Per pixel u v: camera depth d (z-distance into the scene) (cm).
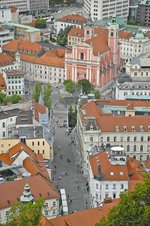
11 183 19150
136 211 14675
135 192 15250
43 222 16088
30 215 14550
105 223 14912
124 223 14562
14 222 14550
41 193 19238
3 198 18575
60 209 19950
